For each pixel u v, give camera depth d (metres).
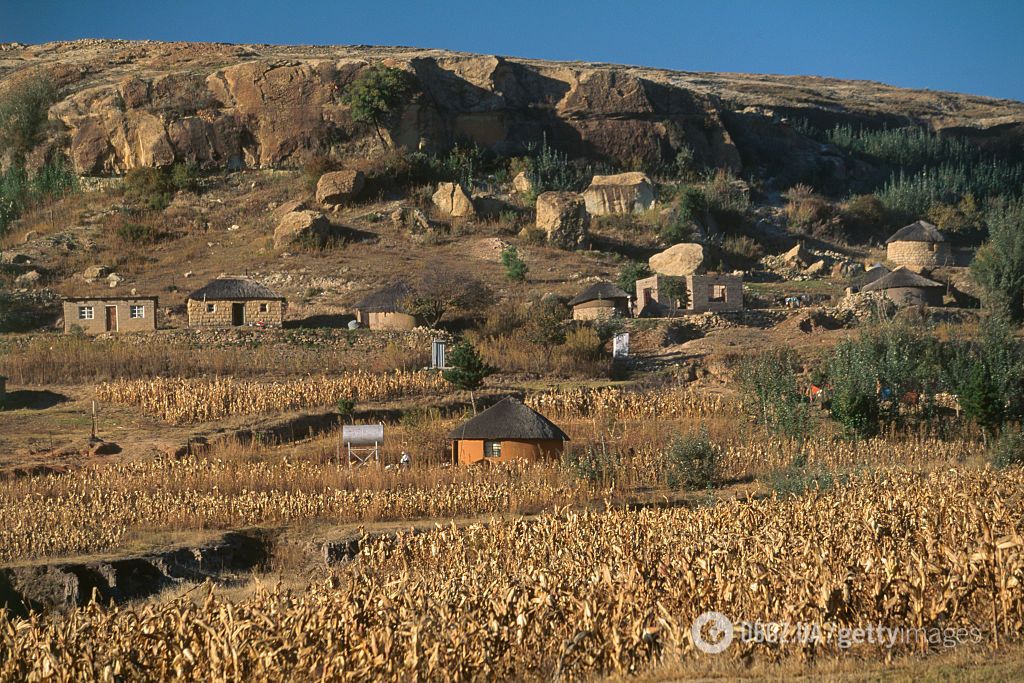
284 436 45.69
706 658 16.48
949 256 91.44
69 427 46.34
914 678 15.02
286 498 33.72
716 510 27.06
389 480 37.03
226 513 33.28
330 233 90.75
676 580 18.33
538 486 36.06
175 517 32.75
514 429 40.88
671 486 38.06
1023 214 72.44
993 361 51.31
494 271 83.12
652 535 23.78
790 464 38.09
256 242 90.38
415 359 57.59
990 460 40.34
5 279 80.31
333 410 48.91
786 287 83.75
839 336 61.69
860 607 17.17
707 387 54.25
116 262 86.25
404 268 82.94
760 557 19.11
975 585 17.33
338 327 70.56
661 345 63.19
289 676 15.76
